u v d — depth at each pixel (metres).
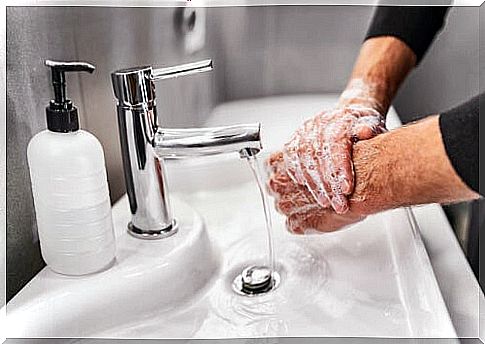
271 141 0.90
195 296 0.63
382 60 0.78
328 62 1.07
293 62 1.04
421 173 0.55
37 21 0.59
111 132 0.72
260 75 1.03
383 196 0.58
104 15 0.69
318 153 0.61
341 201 0.59
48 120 0.54
